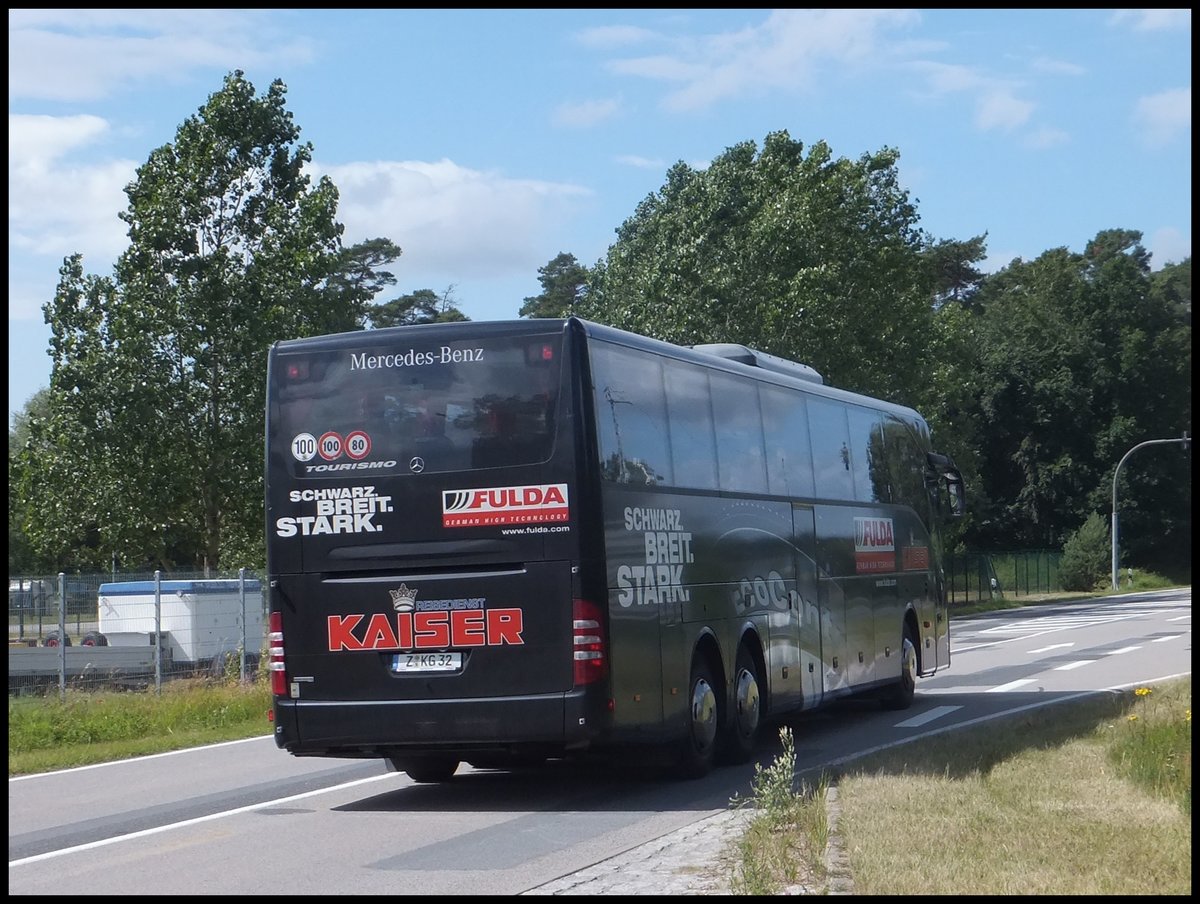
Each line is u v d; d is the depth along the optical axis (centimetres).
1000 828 892
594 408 1152
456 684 1136
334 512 1171
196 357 3806
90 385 3766
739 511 1428
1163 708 1543
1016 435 9081
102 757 1698
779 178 4766
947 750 1308
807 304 4344
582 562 1124
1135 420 8912
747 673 1412
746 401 1486
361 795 1291
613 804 1169
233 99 3856
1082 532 7856
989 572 7088
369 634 1155
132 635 2472
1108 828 889
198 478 3828
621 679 1144
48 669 2277
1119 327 9088
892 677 1881
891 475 1972
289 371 1198
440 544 1148
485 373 1157
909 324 5109
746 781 1277
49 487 3853
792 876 786
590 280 6625
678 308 4406
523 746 1138
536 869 883
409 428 1165
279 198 3925
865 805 983
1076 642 3241
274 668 1179
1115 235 12200
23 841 1082
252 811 1205
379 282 8319
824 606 1653
